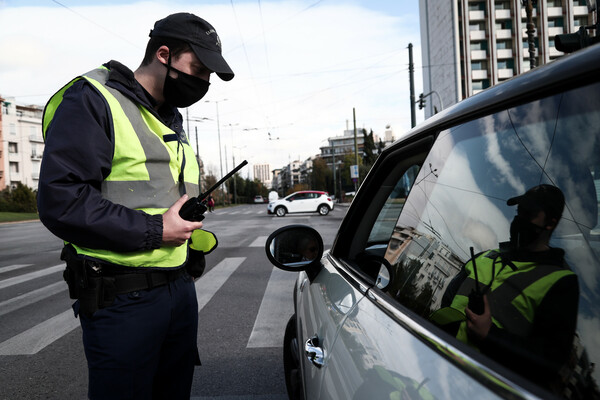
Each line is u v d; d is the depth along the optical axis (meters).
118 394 1.42
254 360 3.13
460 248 0.95
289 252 1.88
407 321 0.98
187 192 1.64
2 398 2.63
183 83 1.55
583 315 0.61
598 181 0.63
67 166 1.30
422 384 0.74
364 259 1.77
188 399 1.80
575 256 0.66
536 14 54.38
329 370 1.17
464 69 56.38
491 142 0.90
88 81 1.39
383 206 1.82
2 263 8.50
